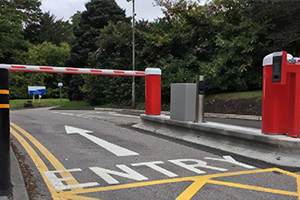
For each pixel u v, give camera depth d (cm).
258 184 405
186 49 2000
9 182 361
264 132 561
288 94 545
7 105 356
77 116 1434
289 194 367
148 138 774
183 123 762
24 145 655
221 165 506
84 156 564
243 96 1534
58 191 374
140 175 446
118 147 653
